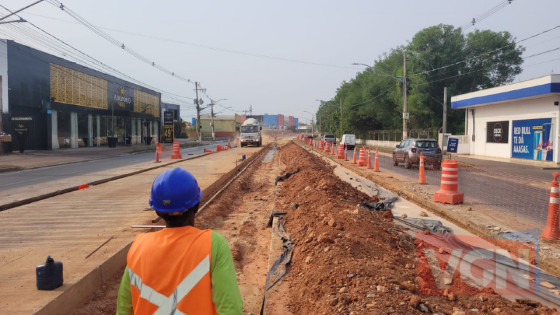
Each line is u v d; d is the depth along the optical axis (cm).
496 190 1298
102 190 1224
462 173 1883
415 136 4706
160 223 816
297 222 844
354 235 628
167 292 166
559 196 732
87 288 479
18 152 3127
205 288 167
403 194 1221
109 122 4872
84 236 673
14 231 713
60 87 3666
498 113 3070
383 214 890
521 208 965
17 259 551
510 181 1563
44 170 2017
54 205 969
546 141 2528
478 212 915
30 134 3375
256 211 1126
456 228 784
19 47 3145
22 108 3269
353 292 424
